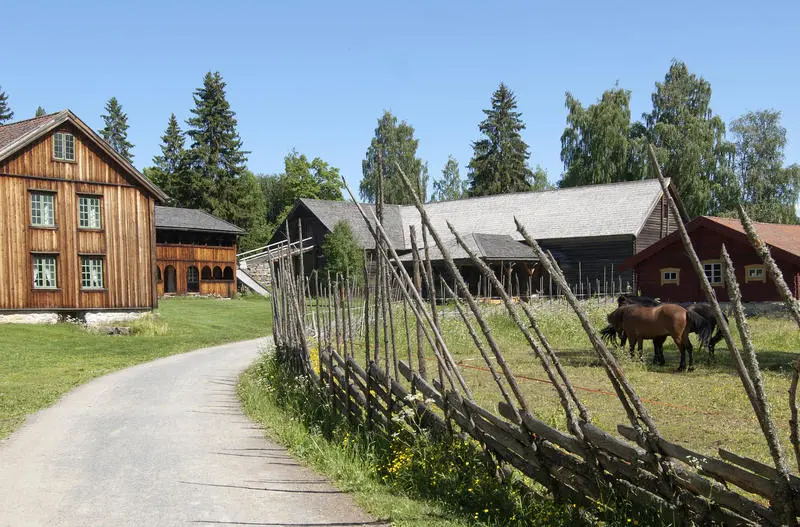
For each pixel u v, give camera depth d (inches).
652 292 1358.3
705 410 400.5
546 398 438.6
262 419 419.8
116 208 1299.2
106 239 1284.4
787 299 138.6
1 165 1162.6
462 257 1681.8
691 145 2234.3
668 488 182.4
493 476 246.1
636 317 595.2
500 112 3203.7
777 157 2416.3
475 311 245.6
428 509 236.5
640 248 1850.4
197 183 2874.0
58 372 692.7
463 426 261.3
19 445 362.0
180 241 2033.7
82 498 263.6
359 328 768.9
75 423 421.4
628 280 1804.9
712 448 315.0
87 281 1263.5
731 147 2316.7
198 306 1659.7
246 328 1307.8
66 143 1240.8
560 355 655.8
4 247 1163.3
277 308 625.0
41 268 1212.5
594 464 203.6
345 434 333.1
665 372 557.9
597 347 193.0
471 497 242.5
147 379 638.5
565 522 209.8
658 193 1918.1
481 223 2124.8
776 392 450.3
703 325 566.3
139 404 493.7
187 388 577.9
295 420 392.8
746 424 362.9
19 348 915.4
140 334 1151.6
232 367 737.0
